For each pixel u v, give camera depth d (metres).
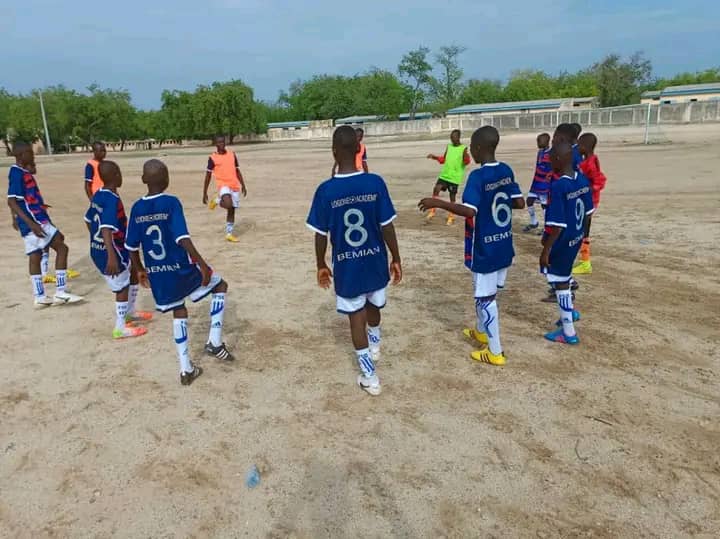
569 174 4.76
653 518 2.95
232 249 9.55
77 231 11.74
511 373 4.59
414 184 17.88
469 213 4.34
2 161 43.56
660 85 93.94
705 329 5.38
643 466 3.36
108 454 3.64
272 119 108.12
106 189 5.26
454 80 94.06
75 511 3.12
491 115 64.31
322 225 4.05
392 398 4.25
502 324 5.67
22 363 5.07
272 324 5.88
